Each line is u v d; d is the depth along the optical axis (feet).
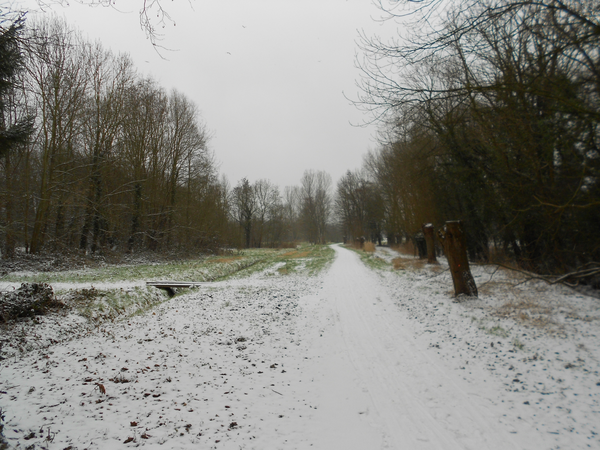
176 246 102.83
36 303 29.91
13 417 12.73
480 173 38.68
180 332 26.86
